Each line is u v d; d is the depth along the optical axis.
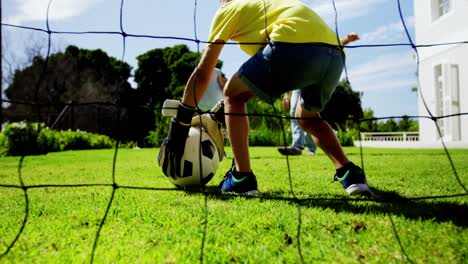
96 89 28.20
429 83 10.86
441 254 1.25
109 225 1.67
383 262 1.20
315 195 2.36
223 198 2.25
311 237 1.44
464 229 1.51
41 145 9.72
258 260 1.22
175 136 2.37
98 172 4.32
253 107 16.36
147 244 1.39
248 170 2.33
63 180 3.60
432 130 10.76
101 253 1.30
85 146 14.20
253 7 2.14
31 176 4.12
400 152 7.64
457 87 9.65
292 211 1.84
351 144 15.16
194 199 2.24
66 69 27.23
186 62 29.42
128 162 5.89
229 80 2.24
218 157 2.79
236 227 1.59
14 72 24.23
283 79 2.01
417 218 1.70
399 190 2.52
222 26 2.16
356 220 1.66
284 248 1.34
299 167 4.34
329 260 1.22
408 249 1.30
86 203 2.20
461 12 9.37
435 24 10.50
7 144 9.22
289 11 2.04
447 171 3.69
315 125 2.44
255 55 2.06
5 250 1.38
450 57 9.88
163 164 2.64
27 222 1.78
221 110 2.72
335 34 2.17
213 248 1.33
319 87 2.18
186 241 1.42
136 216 1.83
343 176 2.41
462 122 9.51
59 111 18.94
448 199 2.16
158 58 31.56
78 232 1.58
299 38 1.96
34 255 1.32
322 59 2.02
